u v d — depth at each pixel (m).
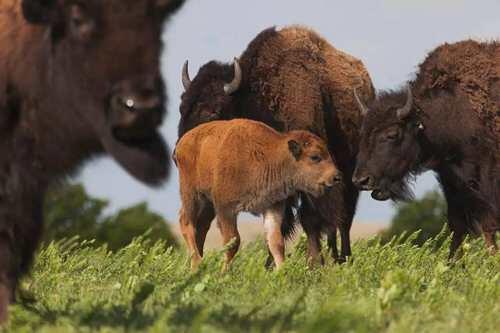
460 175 37.72
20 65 16.05
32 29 15.98
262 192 32.31
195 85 39.22
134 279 23.95
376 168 37.41
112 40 14.95
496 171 37.16
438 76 37.69
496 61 37.28
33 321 17.41
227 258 31.94
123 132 15.03
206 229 35.34
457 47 37.88
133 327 16.83
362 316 17.83
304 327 16.14
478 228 38.34
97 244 88.69
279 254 31.92
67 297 22.47
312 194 33.25
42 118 16.12
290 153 32.50
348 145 39.47
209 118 38.47
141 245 34.66
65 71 15.36
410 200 38.59
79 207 88.94
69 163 16.56
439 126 37.44
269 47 38.50
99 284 27.05
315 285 26.58
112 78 14.95
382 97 38.09
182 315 17.92
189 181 34.00
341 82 39.19
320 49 39.47
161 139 15.41
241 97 38.53
